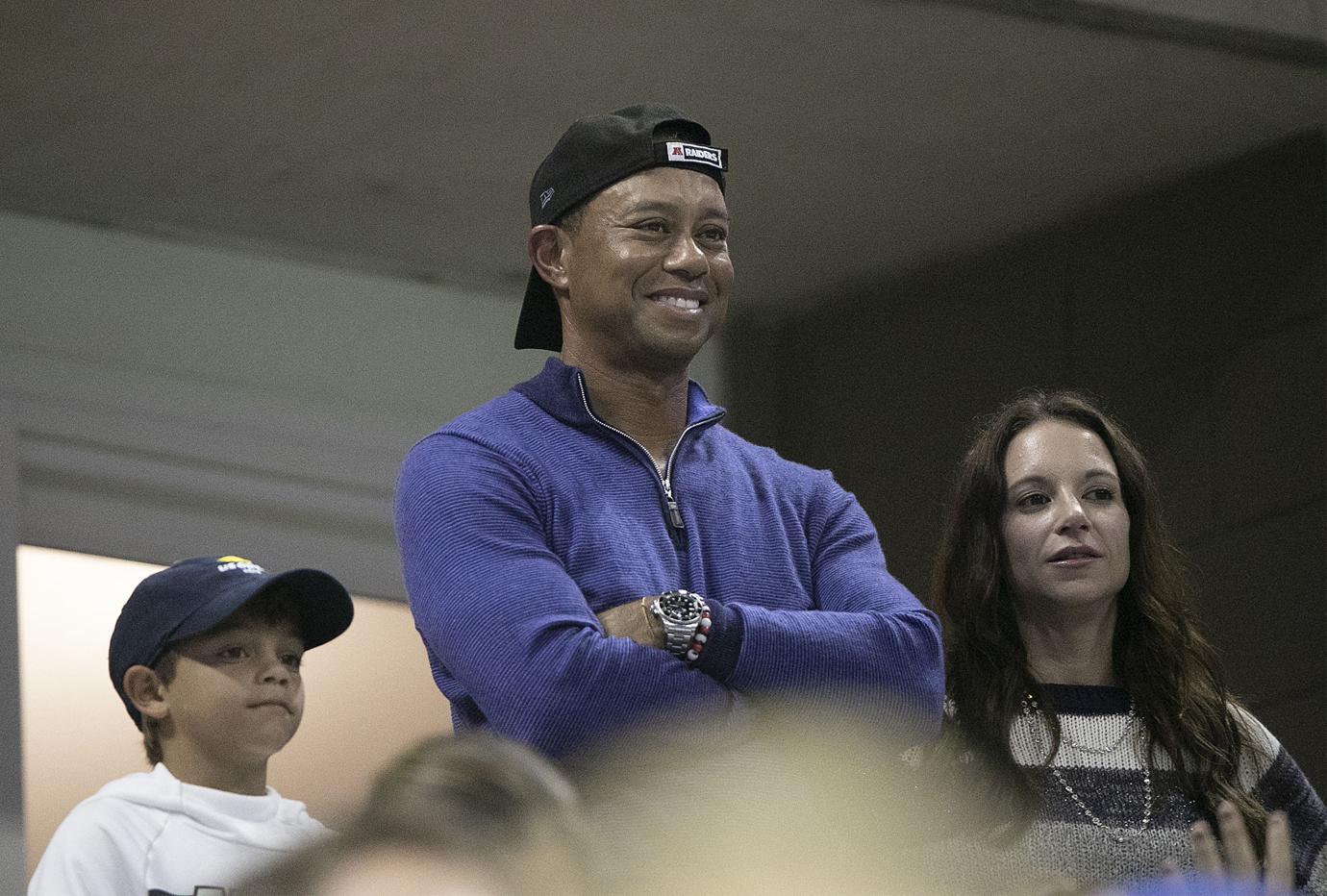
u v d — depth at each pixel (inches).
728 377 821.9
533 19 649.6
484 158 722.8
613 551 342.0
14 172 700.7
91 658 667.4
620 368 366.0
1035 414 446.6
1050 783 408.2
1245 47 698.2
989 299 800.3
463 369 768.3
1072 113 728.3
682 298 362.0
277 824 418.6
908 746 339.9
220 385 724.7
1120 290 775.7
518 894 122.3
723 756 319.6
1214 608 736.3
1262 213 750.5
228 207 730.2
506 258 775.1
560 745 315.0
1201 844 330.6
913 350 812.6
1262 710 719.7
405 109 692.7
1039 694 418.9
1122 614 435.8
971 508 438.9
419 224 753.0
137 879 399.2
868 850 346.6
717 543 353.1
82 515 688.4
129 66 657.6
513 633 321.7
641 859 228.1
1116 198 781.3
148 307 719.1
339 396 744.3
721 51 676.1
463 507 339.0
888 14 661.3
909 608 350.3
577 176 367.9
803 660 327.9
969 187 768.3
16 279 699.4
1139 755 414.3
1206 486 746.2
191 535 705.6
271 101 682.8
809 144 738.2
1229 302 753.0
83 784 645.3
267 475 723.4
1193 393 755.4
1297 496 722.8
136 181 711.7
